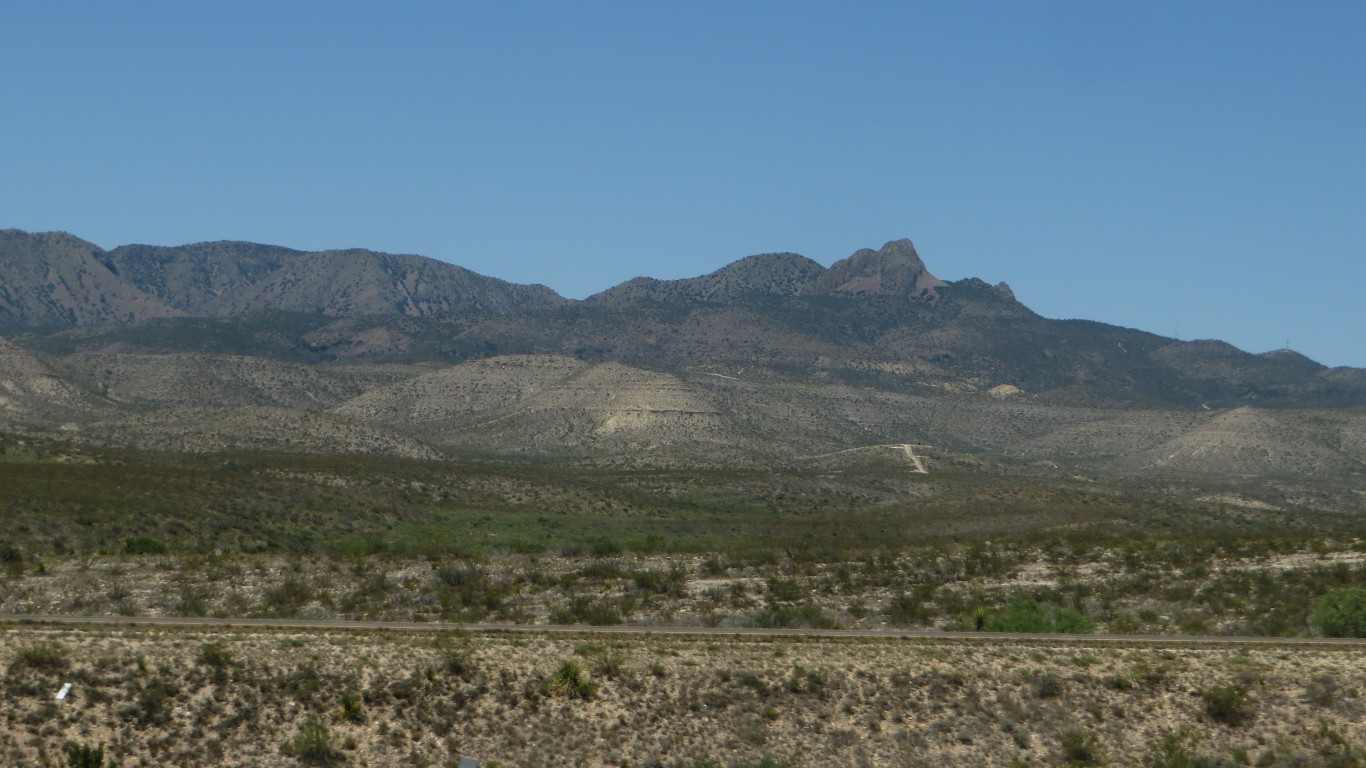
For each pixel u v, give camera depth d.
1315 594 62.59
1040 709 43.47
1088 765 41.16
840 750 41.47
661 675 43.53
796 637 48.84
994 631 54.59
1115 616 60.00
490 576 67.06
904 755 41.38
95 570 65.25
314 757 39.12
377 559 72.88
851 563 74.56
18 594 59.28
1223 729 43.16
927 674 44.66
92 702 39.81
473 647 44.66
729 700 42.91
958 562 75.38
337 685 41.91
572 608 58.00
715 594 64.19
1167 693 44.47
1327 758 41.31
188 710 40.19
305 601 59.69
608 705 42.16
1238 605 60.75
